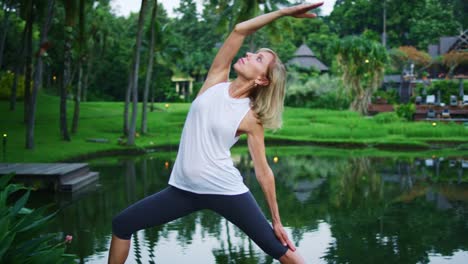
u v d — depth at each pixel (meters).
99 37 31.08
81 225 7.04
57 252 2.91
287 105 38.47
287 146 20.94
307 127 23.75
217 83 3.04
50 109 28.12
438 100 31.05
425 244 6.08
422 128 22.92
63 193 9.65
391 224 7.10
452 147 20.03
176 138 21.61
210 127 2.84
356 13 65.00
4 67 32.28
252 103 2.91
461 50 42.94
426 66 44.28
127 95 21.48
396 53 45.22
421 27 59.66
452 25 59.38
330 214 7.79
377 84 33.38
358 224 7.12
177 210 2.91
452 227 6.93
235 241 6.21
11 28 30.66
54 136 19.42
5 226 2.72
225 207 2.88
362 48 32.62
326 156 16.91
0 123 22.22
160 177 11.83
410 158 16.12
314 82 38.56
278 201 8.84
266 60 2.88
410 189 10.12
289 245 2.93
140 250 5.85
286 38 52.97
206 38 55.03
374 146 20.27
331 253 5.71
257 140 2.92
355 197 9.23
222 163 2.85
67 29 18.52
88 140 18.97
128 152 17.55
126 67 45.44
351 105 33.59
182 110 32.75
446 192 9.76
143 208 2.89
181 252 5.77
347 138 22.20
